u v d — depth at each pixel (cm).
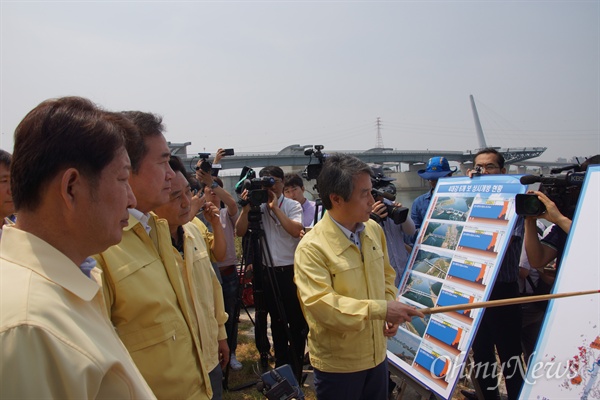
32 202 86
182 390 159
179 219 194
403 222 334
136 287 151
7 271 80
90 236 92
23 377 70
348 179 205
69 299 85
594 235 198
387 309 191
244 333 486
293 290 360
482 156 331
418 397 335
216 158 391
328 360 212
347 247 214
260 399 337
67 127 85
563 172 247
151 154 163
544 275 296
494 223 262
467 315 251
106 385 85
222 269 394
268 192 362
